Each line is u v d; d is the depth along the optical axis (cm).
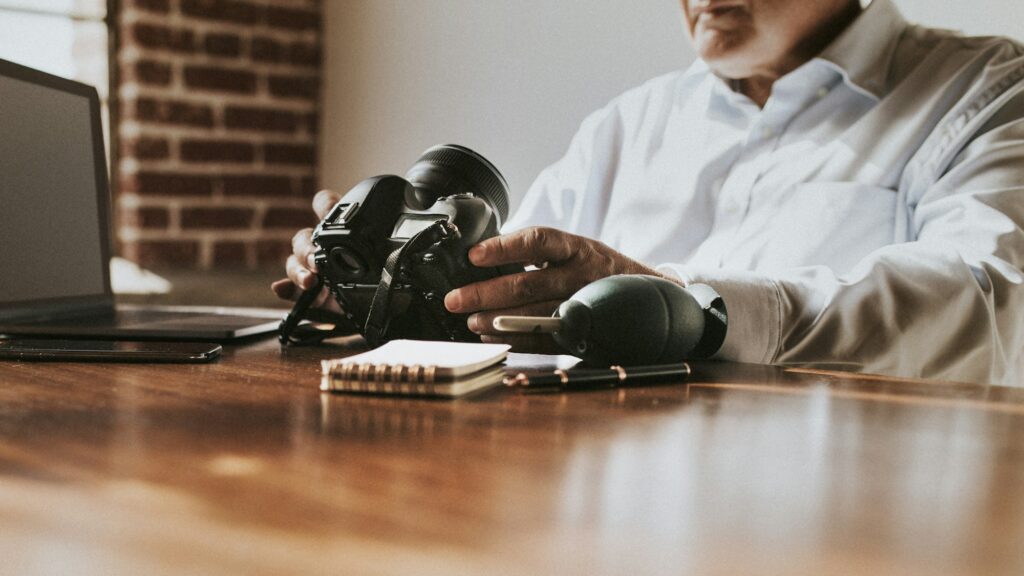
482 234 84
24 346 83
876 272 100
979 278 109
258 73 295
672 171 177
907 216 153
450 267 82
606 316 73
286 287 104
